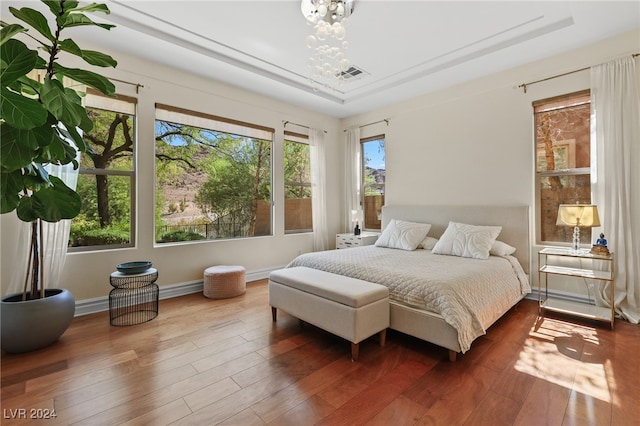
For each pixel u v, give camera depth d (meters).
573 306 2.93
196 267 3.80
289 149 4.98
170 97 3.55
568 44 3.05
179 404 1.64
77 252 2.99
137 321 2.81
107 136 3.23
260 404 1.64
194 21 2.75
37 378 1.87
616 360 2.05
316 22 2.69
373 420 1.51
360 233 5.04
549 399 1.66
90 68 3.07
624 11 2.52
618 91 2.83
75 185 2.88
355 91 4.46
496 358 2.11
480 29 2.88
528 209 3.38
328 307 2.26
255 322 2.81
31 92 1.41
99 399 1.67
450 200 4.16
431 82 4.00
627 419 1.50
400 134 4.75
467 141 3.98
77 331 2.57
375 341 2.43
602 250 2.71
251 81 3.95
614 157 2.84
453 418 1.52
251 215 4.51
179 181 3.82
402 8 2.55
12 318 2.10
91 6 1.18
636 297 2.75
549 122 3.39
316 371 1.97
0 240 2.59
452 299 2.11
